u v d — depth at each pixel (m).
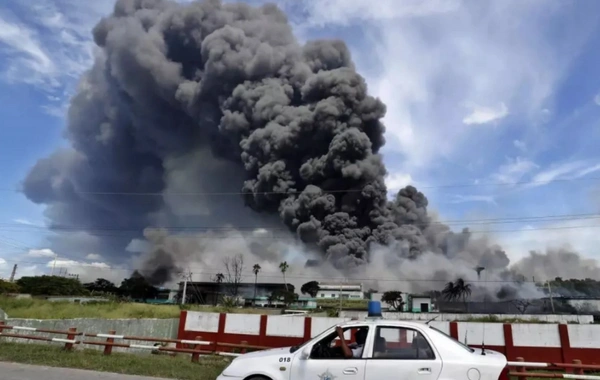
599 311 74.62
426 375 5.77
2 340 14.46
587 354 15.92
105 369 10.55
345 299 91.75
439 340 6.02
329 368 6.07
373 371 5.93
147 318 25.73
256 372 6.33
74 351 12.93
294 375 6.17
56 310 25.88
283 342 18.52
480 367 5.69
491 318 49.31
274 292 92.69
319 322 18.53
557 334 16.39
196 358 12.34
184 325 19.47
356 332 6.43
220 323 19.23
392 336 6.20
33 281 71.06
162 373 10.30
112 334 13.27
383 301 82.12
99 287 101.44
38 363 10.87
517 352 16.47
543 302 77.06
